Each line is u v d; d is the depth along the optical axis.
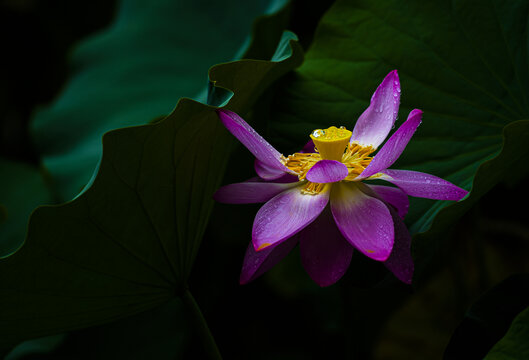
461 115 1.39
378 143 1.29
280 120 1.44
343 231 1.21
